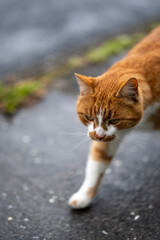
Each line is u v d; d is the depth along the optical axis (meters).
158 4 1.91
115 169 0.92
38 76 1.32
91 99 0.74
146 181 0.88
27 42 1.59
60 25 1.73
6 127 1.10
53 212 0.81
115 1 1.97
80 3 1.96
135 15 1.79
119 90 0.71
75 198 0.81
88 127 0.75
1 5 1.97
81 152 0.99
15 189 0.88
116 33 1.61
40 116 1.13
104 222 0.78
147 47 0.83
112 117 0.72
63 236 0.75
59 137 1.05
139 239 0.73
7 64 1.42
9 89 1.21
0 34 1.68
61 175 0.92
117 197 0.84
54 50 1.51
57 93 1.22
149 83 0.76
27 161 0.97
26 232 0.76
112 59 1.38
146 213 0.79
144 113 0.77
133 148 0.98
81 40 1.58
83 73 1.30
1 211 0.81
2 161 0.97
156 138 1.01
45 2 1.99
